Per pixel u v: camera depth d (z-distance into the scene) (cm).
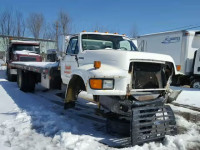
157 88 406
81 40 497
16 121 470
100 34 531
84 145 350
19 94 781
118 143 368
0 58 2873
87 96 475
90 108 618
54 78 612
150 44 1451
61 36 573
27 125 445
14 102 652
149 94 396
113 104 381
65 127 436
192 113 551
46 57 1952
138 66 387
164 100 411
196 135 429
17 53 1262
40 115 516
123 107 381
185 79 1237
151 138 364
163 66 418
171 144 358
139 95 383
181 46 1221
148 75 399
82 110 594
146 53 383
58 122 464
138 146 346
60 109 595
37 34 2938
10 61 1297
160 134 377
